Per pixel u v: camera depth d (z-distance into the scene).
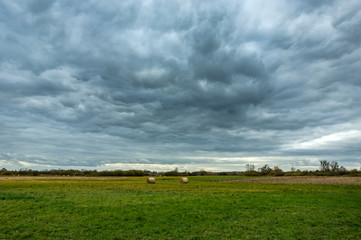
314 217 17.52
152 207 20.38
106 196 27.00
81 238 13.27
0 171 105.75
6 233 13.88
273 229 14.93
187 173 125.12
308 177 75.75
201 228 15.02
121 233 14.04
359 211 19.45
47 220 16.28
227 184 49.91
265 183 53.22
